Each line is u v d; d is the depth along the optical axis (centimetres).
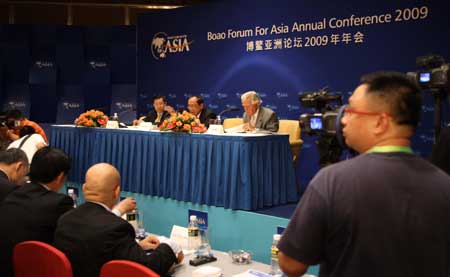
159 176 405
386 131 136
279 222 321
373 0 565
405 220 128
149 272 187
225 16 736
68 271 216
